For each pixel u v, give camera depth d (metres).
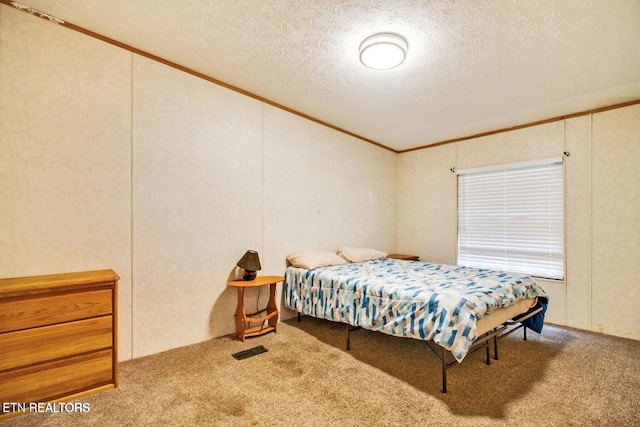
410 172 4.90
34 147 1.98
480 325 2.02
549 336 2.96
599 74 2.52
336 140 4.05
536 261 3.55
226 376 2.13
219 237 2.87
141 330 2.40
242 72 2.69
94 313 1.89
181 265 2.61
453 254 4.34
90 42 2.18
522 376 2.15
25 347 1.68
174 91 2.58
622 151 3.02
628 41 2.07
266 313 3.20
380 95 3.04
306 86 2.91
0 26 1.87
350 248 3.90
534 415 1.71
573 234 3.28
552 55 2.26
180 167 2.62
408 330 2.12
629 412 1.74
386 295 2.33
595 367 2.29
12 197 1.90
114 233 2.28
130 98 2.36
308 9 1.85
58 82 2.06
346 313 2.63
